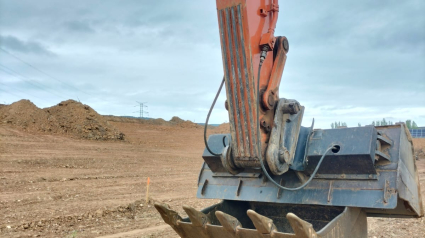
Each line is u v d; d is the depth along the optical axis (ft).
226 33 16.05
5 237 28.84
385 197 16.14
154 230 31.60
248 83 15.93
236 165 17.43
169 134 169.17
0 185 52.31
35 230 31.35
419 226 32.30
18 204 41.55
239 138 16.55
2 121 108.06
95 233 30.40
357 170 16.99
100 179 63.57
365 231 18.37
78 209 39.60
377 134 17.58
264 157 16.56
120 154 99.09
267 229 14.23
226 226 15.35
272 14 17.35
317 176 17.95
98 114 132.26
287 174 18.70
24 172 64.39
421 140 169.68
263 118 16.87
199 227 16.49
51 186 54.29
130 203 41.83
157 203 16.93
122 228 32.30
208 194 20.24
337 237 15.40
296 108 17.47
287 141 17.48
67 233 30.40
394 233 29.96
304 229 13.39
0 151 80.02
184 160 103.04
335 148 17.63
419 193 19.10
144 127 180.04
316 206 19.75
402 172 17.01
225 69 16.33
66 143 101.76
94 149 100.17
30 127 109.29
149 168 82.17
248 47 15.74
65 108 126.21
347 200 16.76
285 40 18.12
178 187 59.41
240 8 15.65
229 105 16.52
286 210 20.83
